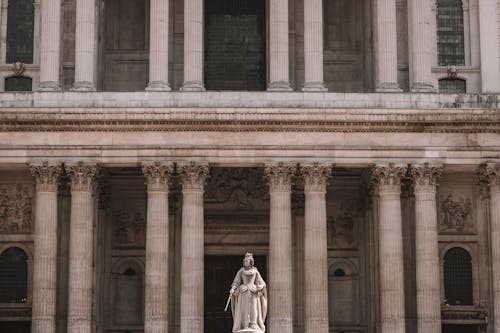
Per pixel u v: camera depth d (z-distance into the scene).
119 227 94.00
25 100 85.75
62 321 85.44
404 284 87.19
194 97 86.38
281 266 84.06
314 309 83.75
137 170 93.44
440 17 92.56
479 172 87.50
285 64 87.56
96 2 90.12
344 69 95.50
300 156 85.31
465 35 92.25
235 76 94.50
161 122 84.81
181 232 88.75
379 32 88.00
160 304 83.50
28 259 89.75
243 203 94.44
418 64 87.94
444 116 85.56
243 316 61.81
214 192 94.50
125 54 95.00
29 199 90.12
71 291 83.38
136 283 93.62
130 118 84.56
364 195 92.69
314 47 87.69
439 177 86.25
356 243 94.50
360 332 93.12
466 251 90.88
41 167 84.56
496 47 91.38
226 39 95.00
